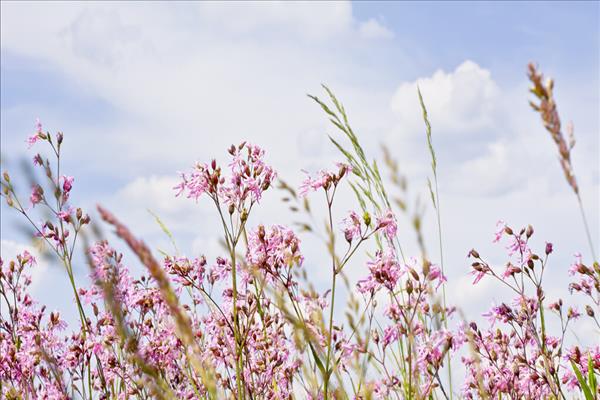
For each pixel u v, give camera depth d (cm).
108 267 85
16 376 117
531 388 109
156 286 111
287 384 109
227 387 109
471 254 113
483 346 110
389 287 99
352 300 90
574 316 113
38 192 114
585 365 112
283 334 111
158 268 81
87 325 114
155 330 112
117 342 110
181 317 83
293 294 102
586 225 90
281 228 105
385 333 99
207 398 107
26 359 117
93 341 113
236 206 107
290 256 101
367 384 90
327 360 92
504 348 111
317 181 104
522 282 112
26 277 126
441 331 96
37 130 120
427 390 97
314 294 93
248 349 111
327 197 104
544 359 108
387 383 99
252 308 111
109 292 85
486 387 108
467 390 109
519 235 112
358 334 90
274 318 112
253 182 107
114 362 111
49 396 110
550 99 85
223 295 113
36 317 125
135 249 80
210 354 110
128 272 111
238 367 104
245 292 112
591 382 108
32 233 114
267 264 104
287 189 92
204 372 90
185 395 109
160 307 112
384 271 99
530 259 111
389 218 103
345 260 100
